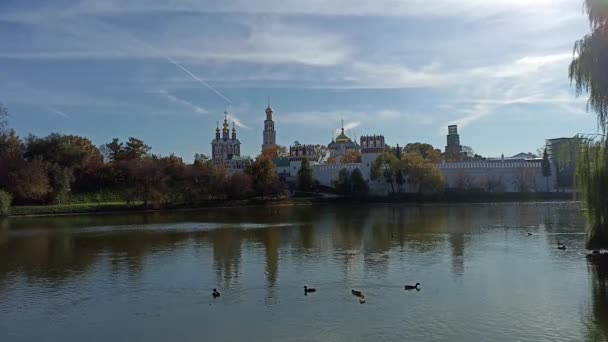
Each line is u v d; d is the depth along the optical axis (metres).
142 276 40.97
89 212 124.38
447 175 180.12
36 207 119.94
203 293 34.88
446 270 41.06
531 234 64.50
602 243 41.22
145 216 110.75
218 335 26.28
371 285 36.16
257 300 32.72
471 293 33.56
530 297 32.44
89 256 51.72
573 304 30.78
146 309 31.27
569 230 68.81
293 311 30.03
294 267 43.38
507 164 183.75
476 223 81.50
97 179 156.38
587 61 38.47
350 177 171.50
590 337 25.16
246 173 163.12
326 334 25.97
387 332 26.11
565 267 41.75
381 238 62.59
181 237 67.56
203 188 154.38
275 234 69.62
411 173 162.38
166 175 150.12
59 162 147.75
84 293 35.59
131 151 195.62
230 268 43.59
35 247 59.56
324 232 71.19
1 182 117.81
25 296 34.91
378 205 147.75
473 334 25.70
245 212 121.88
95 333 27.11
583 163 40.69
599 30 38.44
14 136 138.12
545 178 178.12
